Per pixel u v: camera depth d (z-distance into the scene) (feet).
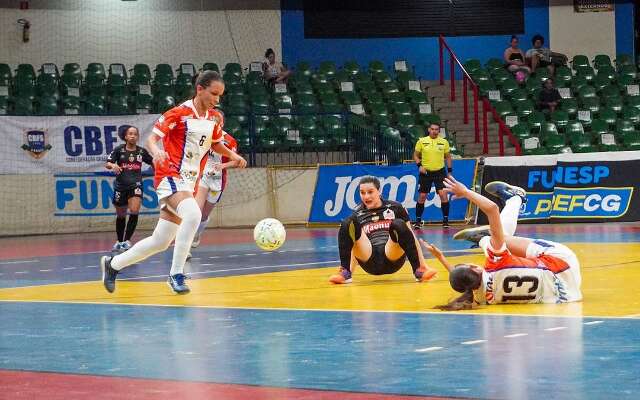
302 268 47.75
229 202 94.53
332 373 20.66
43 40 112.16
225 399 18.34
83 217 92.12
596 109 109.91
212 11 118.01
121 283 42.47
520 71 115.03
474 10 123.75
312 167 95.50
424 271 38.93
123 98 102.83
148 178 93.04
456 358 21.97
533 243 31.63
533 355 22.06
